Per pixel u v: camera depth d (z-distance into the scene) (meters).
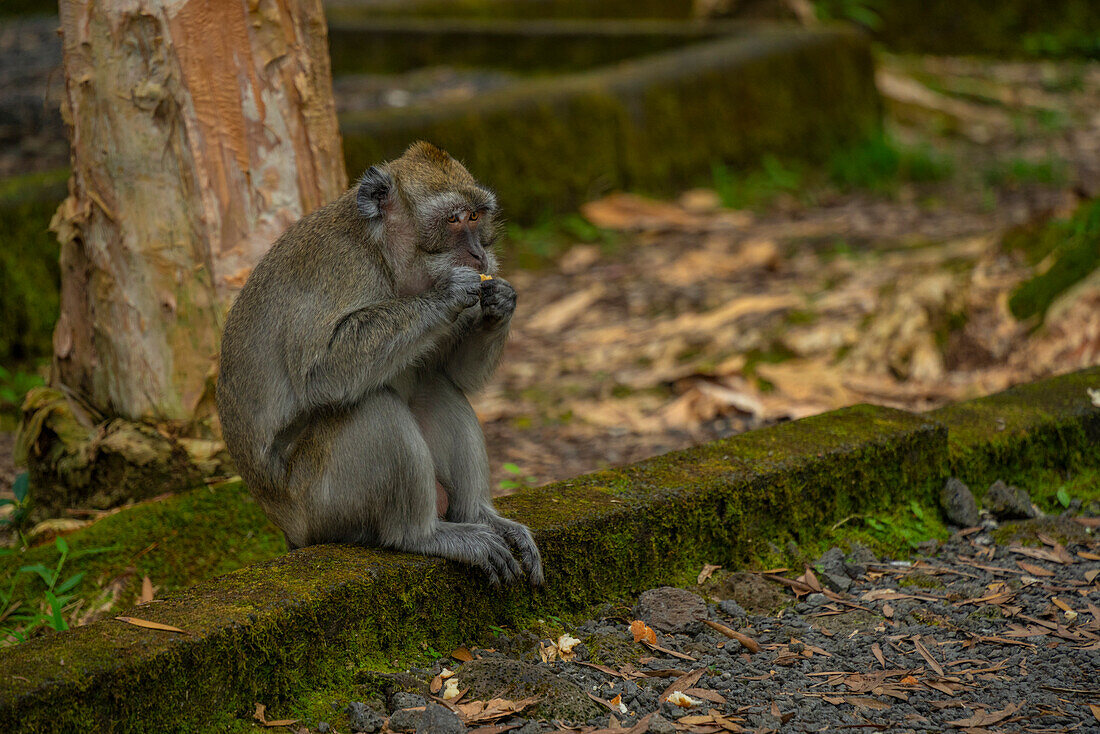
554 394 13.83
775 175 23.42
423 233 7.91
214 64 9.41
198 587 6.67
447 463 8.01
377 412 7.29
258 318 7.57
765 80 24.41
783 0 30.44
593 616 7.77
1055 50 35.16
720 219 21.19
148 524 9.45
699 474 8.47
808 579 8.16
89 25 9.43
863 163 24.33
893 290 14.38
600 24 28.25
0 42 26.28
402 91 25.36
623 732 6.17
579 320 16.58
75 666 5.68
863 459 8.94
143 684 5.85
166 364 9.91
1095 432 10.11
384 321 7.24
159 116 9.46
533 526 7.62
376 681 6.66
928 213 20.78
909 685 6.75
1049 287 13.42
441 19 31.09
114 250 9.84
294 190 9.80
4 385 14.56
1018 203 20.86
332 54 27.53
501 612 7.48
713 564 8.38
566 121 21.19
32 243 15.52
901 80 30.08
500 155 20.17
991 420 9.86
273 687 6.39
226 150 9.55
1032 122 28.81
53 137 20.41
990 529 9.12
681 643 7.30
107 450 10.01
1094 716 6.31
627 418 12.80
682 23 28.61
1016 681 6.75
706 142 23.39
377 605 6.85
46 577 8.77
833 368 13.18
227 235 9.67
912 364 13.02
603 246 20.00
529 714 6.40
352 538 7.48
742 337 14.30
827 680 6.84
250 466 7.70
